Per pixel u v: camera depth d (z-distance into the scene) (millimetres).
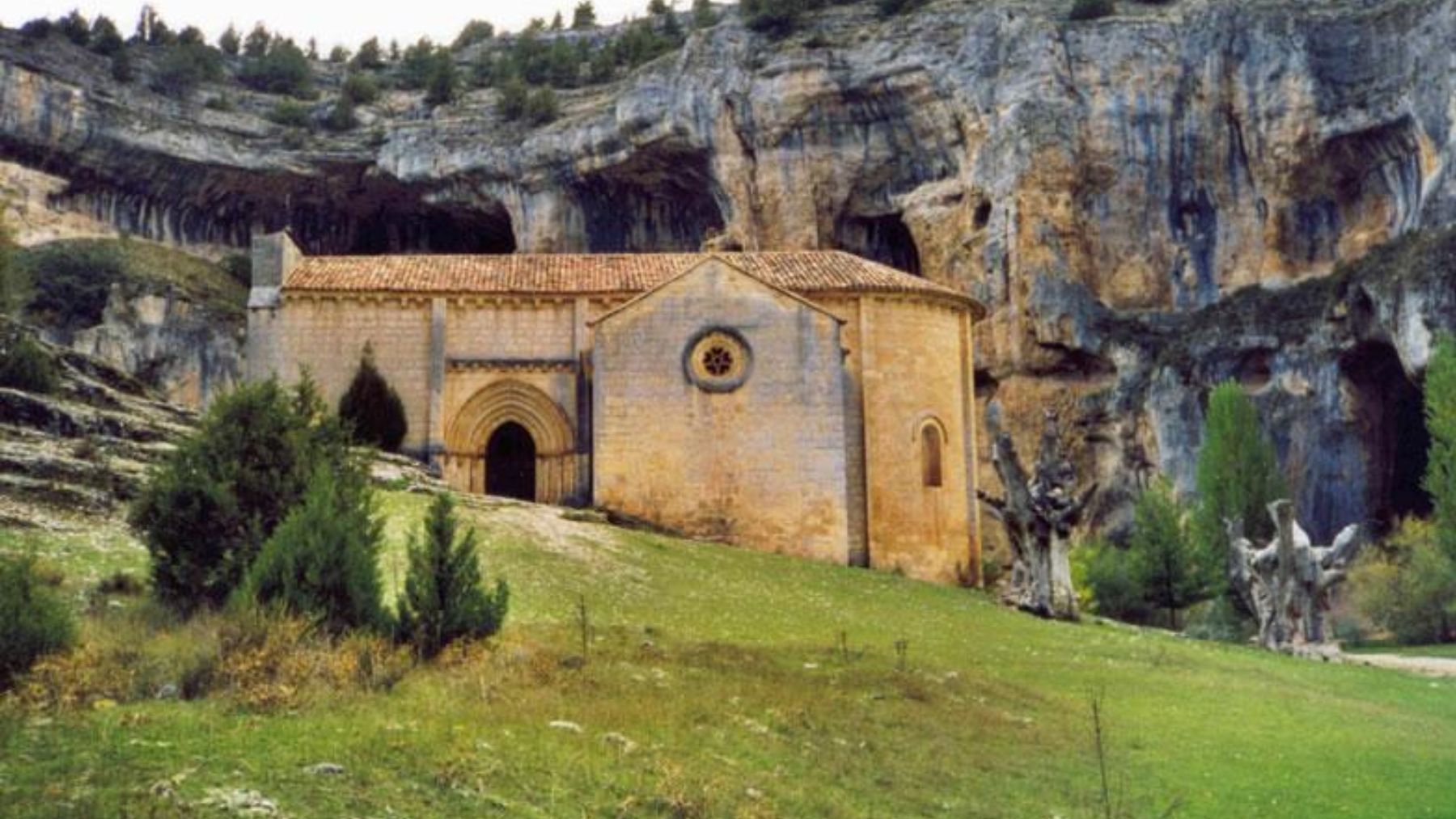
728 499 46250
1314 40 76938
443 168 105938
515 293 49500
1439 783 17641
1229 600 52719
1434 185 69688
